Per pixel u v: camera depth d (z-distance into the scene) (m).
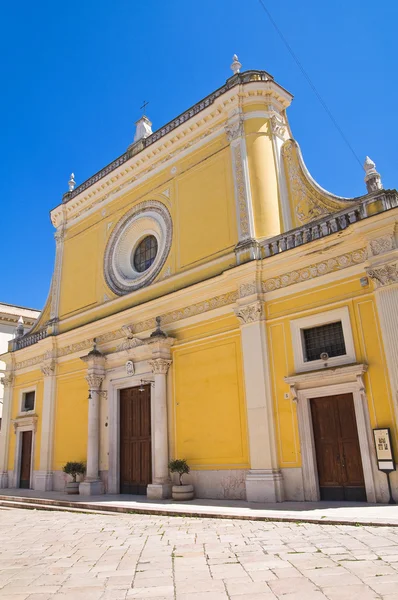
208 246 14.81
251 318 12.64
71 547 7.12
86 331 18.19
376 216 10.49
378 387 10.28
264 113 14.84
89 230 19.95
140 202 17.89
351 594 4.08
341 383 10.84
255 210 13.78
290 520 8.46
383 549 5.70
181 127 16.58
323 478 10.91
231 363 13.15
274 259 12.55
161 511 10.70
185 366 14.27
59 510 12.88
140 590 4.58
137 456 15.38
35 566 5.91
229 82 15.58
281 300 12.42
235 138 14.77
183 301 14.78
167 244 16.23
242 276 13.02
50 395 18.97
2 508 14.27
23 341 21.81
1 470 20.64
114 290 17.83
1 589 4.88
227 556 5.84
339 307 11.28
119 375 16.41
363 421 10.34
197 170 15.92
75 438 17.56
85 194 20.33
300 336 11.84
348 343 10.96
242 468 12.21
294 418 11.45
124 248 18.41
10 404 21.55
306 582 4.49
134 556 6.18
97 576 5.22
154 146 17.48
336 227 11.66
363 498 10.26
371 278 10.56
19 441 20.50
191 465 13.32
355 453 10.57
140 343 15.86
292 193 14.03
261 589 4.36
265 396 11.88
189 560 5.75
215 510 10.20
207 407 13.38
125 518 10.51
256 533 7.43
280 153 14.61
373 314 10.70
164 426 13.97
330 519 8.03
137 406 15.83
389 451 9.74
